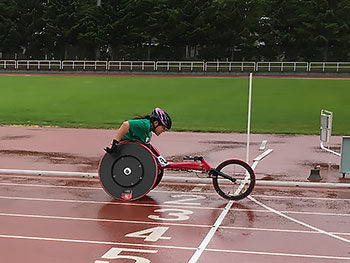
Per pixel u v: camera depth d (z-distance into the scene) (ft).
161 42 223.51
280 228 23.57
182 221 24.61
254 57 224.33
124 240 21.54
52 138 57.62
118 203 28.19
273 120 76.43
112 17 215.51
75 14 217.56
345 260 19.42
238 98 103.09
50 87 126.11
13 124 70.74
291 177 36.65
